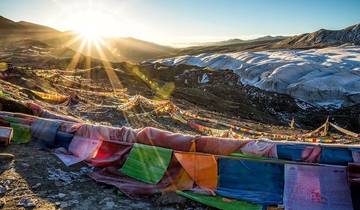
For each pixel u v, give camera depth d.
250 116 38.88
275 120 40.75
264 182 6.82
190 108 32.34
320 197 6.27
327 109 47.09
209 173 7.14
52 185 7.22
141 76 51.97
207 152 7.38
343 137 20.61
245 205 6.49
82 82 35.88
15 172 7.66
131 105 21.03
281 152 6.93
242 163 7.08
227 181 7.05
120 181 7.48
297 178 6.55
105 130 8.82
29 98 18.80
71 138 9.37
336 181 6.36
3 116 10.38
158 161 7.58
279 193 6.62
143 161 7.74
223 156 7.22
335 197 6.23
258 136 18.36
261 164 6.96
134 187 7.07
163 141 7.80
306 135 21.33
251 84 57.59
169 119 20.25
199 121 22.27
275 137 18.19
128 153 8.11
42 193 6.82
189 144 7.52
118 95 28.25
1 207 6.18
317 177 6.47
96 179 7.59
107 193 7.05
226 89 53.62
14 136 9.88
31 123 10.16
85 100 22.25
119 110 19.98
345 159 6.54
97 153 8.62
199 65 79.44
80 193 6.96
